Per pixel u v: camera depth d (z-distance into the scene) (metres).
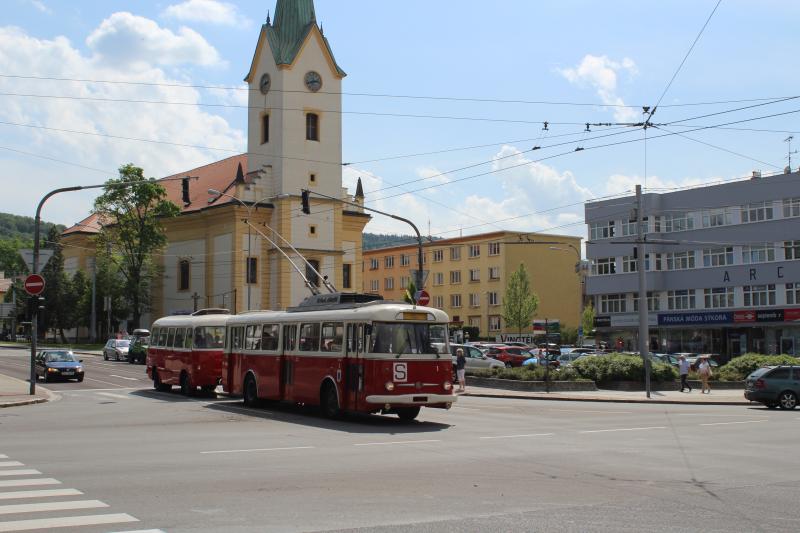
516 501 10.70
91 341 80.50
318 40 69.00
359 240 72.06
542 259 98.44
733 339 67.38
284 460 14.52
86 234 87.62
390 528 9.04
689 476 12.91
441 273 101.81
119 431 19.62
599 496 11.10
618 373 38.97
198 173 85.44
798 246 63.12
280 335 25.95
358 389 21.91
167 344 34.34
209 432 19.50
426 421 22.91
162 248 74.69
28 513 9.73
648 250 71.56
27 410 26.06
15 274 128.12
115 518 9.46
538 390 37.00
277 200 66.81
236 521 9.34
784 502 10.76
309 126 68.56
